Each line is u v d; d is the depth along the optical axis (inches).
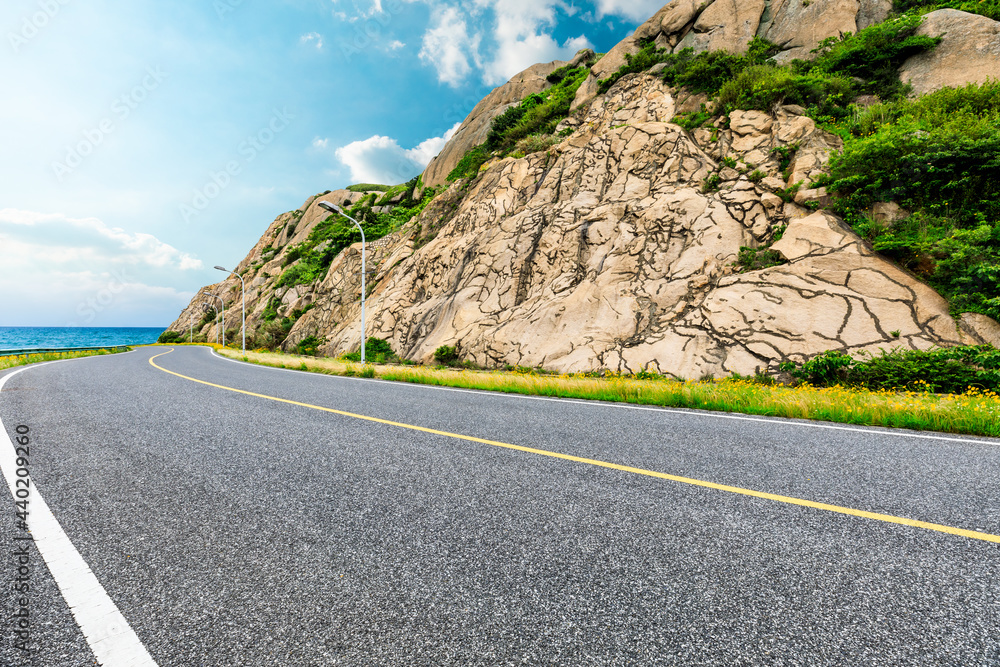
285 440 171.2
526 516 97.3
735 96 722.8
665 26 1083.9
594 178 761.0
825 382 362.3
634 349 489.1
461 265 817.5
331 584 70.4
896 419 200.2
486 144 1354.6
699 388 290.0
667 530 89.8
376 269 1160.2
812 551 80.7
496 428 194.5
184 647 56.1
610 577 72.0
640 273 569.3
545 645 56.6
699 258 536.1
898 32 707.4
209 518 96.7
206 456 148.1
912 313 383.2
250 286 2278.5
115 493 112.6
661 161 697.0
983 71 627.2
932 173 442.0
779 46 897.5
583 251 664.4
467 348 645.3
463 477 125.3
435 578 72.2
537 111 1156.5
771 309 440.8
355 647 56.5
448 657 54.8
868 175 481.1
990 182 420.2
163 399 282.4
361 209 1754.4
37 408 244.5
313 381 419.2
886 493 111.5
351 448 158.7
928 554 79.4
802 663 53.2
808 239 473.4
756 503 104.7
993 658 53.5
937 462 139.8
